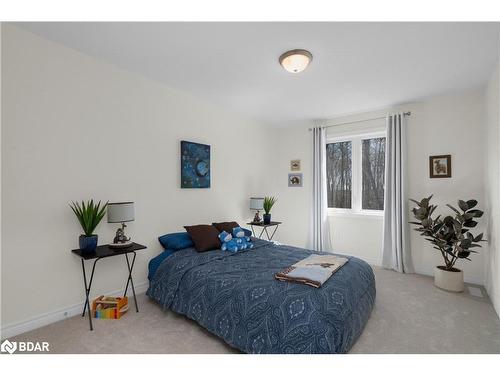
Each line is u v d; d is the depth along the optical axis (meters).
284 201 5.15
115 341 1.99
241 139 4.47
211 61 2.57
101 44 2.29
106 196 2.63
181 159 3.41
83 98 2.45
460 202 2.98
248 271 2.32
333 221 4.58
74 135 2.39
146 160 3.01
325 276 2.05
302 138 4.96
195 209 3.65
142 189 2.96
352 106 3.94
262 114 4.42
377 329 2.17
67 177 2.34
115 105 2.70
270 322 1.72
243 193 4.55
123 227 2.56
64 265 2.32
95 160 2.54
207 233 3.13
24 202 2.09
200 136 3.70
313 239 4.63
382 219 4.07
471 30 2.01
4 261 2.00
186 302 2.27
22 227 2.08
